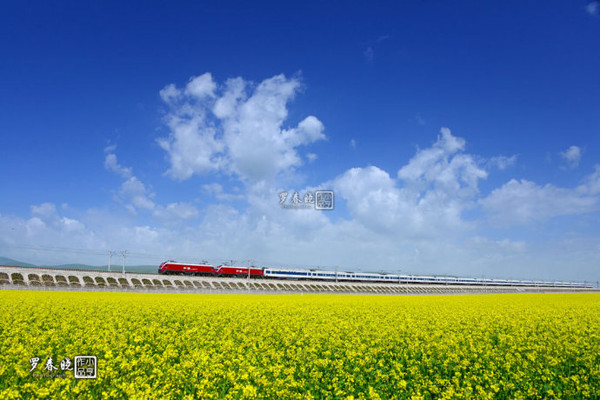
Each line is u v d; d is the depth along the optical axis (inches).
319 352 575.8
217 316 912.3
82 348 534.6
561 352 576.7
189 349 558.6
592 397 401.1
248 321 830.5
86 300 1266.0
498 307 1339.8
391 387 421.7
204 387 396.5
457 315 1013.2
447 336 677.9
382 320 880.3
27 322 753.6
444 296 2554.1
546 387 412.8
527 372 458.0
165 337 619.2
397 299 1940.2
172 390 383.2
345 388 412.8
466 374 467.5
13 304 1023.6
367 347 600.1
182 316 917.2
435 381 450.3
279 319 874.1
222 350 552.4
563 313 1127.0
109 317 836.0
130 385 361.1
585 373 485.7
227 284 3531.0
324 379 434.6
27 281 2630.4
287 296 2119.8
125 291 2288.4
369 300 1771.7
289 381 407.2
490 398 374.6
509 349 595.8
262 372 446.6
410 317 952.3
